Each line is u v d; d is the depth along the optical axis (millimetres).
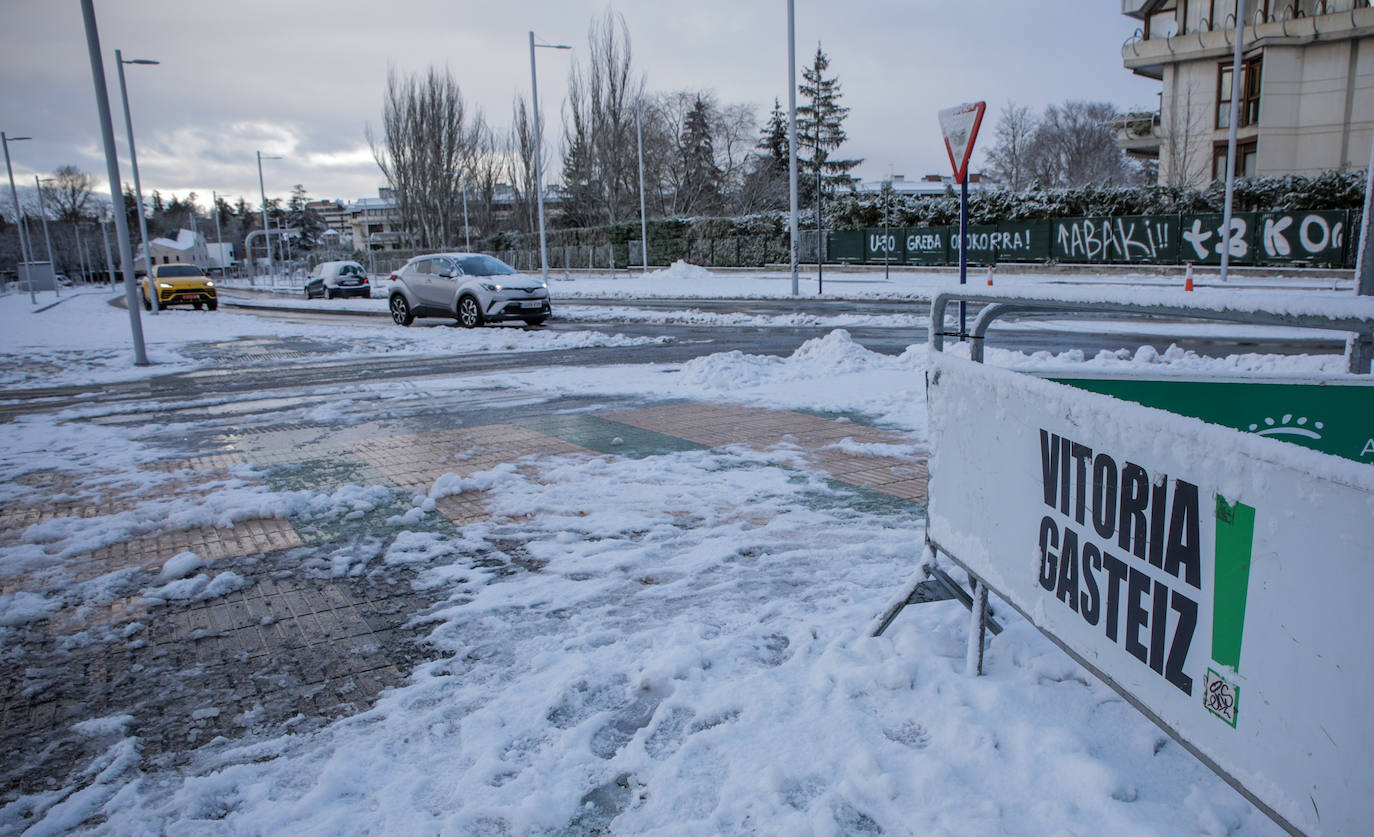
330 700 3016
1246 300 1987
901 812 2176
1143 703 1896
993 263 32375
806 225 40594
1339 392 2775
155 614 3840
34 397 11312
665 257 47875
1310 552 1409
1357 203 25109
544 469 6195
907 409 8102
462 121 70125
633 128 56094
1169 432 1745
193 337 20203
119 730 2879
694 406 8625
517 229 72062
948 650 2992
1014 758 2354
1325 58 32438
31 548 4730
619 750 2582
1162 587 1805
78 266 108938
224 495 5738
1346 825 1377
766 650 3180
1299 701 1459
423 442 7336
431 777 2500
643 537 4598
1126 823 2041
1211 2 34969
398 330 19578
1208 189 28797
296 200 153000
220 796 2477
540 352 14273
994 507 2549
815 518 4809
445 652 3350
